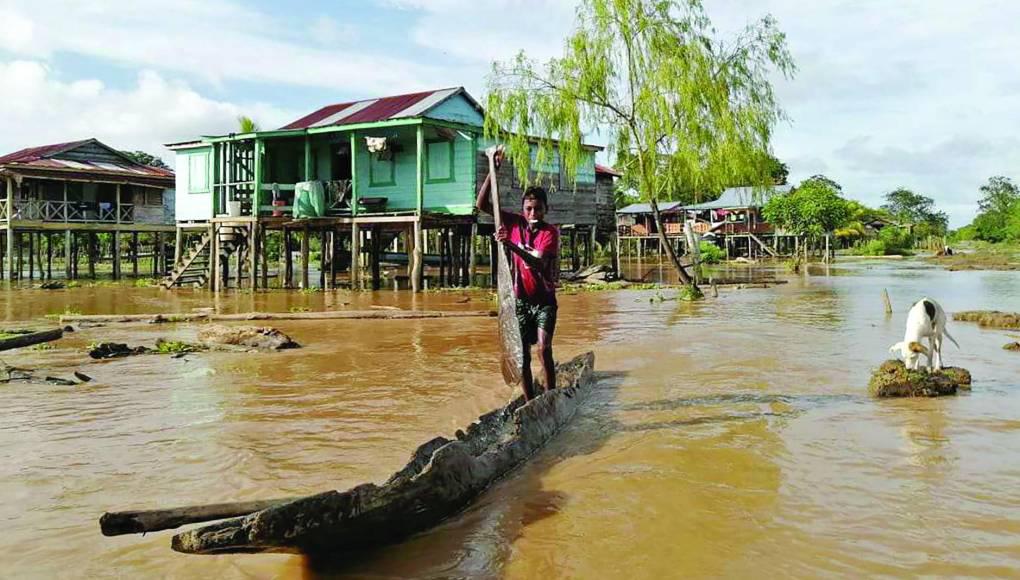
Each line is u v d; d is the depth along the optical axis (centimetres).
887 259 5369
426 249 3988
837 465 506
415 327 1356
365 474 508
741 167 2141
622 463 523
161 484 490
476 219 2477
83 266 4538
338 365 946
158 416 674
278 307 1833
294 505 339
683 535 399
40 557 381
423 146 2462
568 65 2222
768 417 639
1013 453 527
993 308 1647
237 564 375
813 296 2017
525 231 664
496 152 646
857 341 1088
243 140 2434
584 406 702
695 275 2197
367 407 707
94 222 3189
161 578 359
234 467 522
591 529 411
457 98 2580
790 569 356
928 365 827
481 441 539
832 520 412
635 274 3572
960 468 495
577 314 1591
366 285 2666
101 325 1447
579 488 475
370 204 2414
